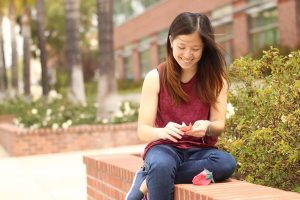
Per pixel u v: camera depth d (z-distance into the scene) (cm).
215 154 425
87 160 670
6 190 902
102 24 1648
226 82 438
